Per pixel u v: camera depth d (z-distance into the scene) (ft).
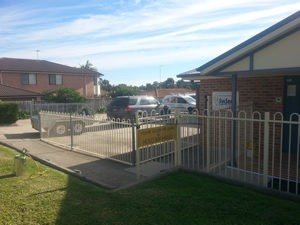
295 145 29.94
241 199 18.24
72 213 17.12
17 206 18.16
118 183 23.25
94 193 20.01
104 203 18.31
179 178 22.30
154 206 17.61
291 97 30.17
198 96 40.75
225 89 34.91
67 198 19.25
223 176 22.22
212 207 17.24
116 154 31.04
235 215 16.28
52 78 129.70
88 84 142.41
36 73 124.88
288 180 20.07
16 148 36.86
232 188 20.08
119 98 65.72
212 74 25.64
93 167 28.12
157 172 25.34
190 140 29.09
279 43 22.25
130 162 28.94
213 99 36.01
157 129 23.44
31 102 87.92
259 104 32.01
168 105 73.92
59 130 44.55
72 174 25.12
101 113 107.14
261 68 23.24
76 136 37.93
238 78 33.27
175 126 24.56
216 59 24.76
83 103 96.27
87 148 35.42
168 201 18.19
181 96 74.33
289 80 30.12
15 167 24.20
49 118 43.91
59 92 100.99
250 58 23.68
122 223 15.84
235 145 25.26
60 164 29.27
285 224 15.21
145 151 28.27
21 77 121.90
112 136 31.91
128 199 18.71
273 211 16.60
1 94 92.63
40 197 19.48
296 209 16.80
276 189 20.04
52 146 38.86
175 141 24.76
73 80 136.67
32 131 55.26
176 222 15.72
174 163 26.55
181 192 19.53
